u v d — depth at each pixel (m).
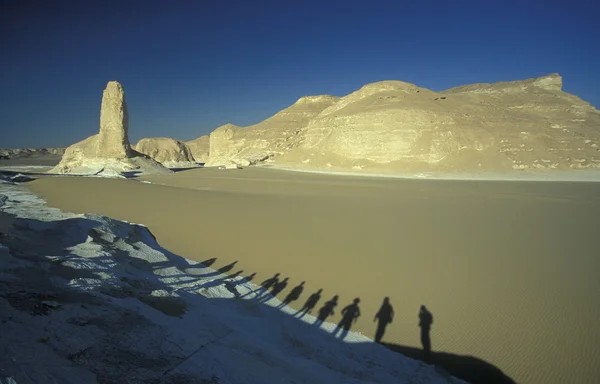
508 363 7.56
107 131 61.41
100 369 4.89
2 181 38.81
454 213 23.92
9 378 4.04
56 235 12.77
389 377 6.97
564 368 7.39
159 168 65.31
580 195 33.47
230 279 11.92
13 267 7.58
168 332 6.48
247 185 44.66
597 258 14.00
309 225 19.98
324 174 61.91
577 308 9.80
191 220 21.12
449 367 7.45
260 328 8.49
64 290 7.15
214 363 5.84
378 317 9.41
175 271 12.07
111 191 34.62
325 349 7.75
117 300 7.38
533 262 13.58
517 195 33.50
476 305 10.04
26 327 5.22
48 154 171.50
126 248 13.52
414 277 12.11
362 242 16.45
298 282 11.72
